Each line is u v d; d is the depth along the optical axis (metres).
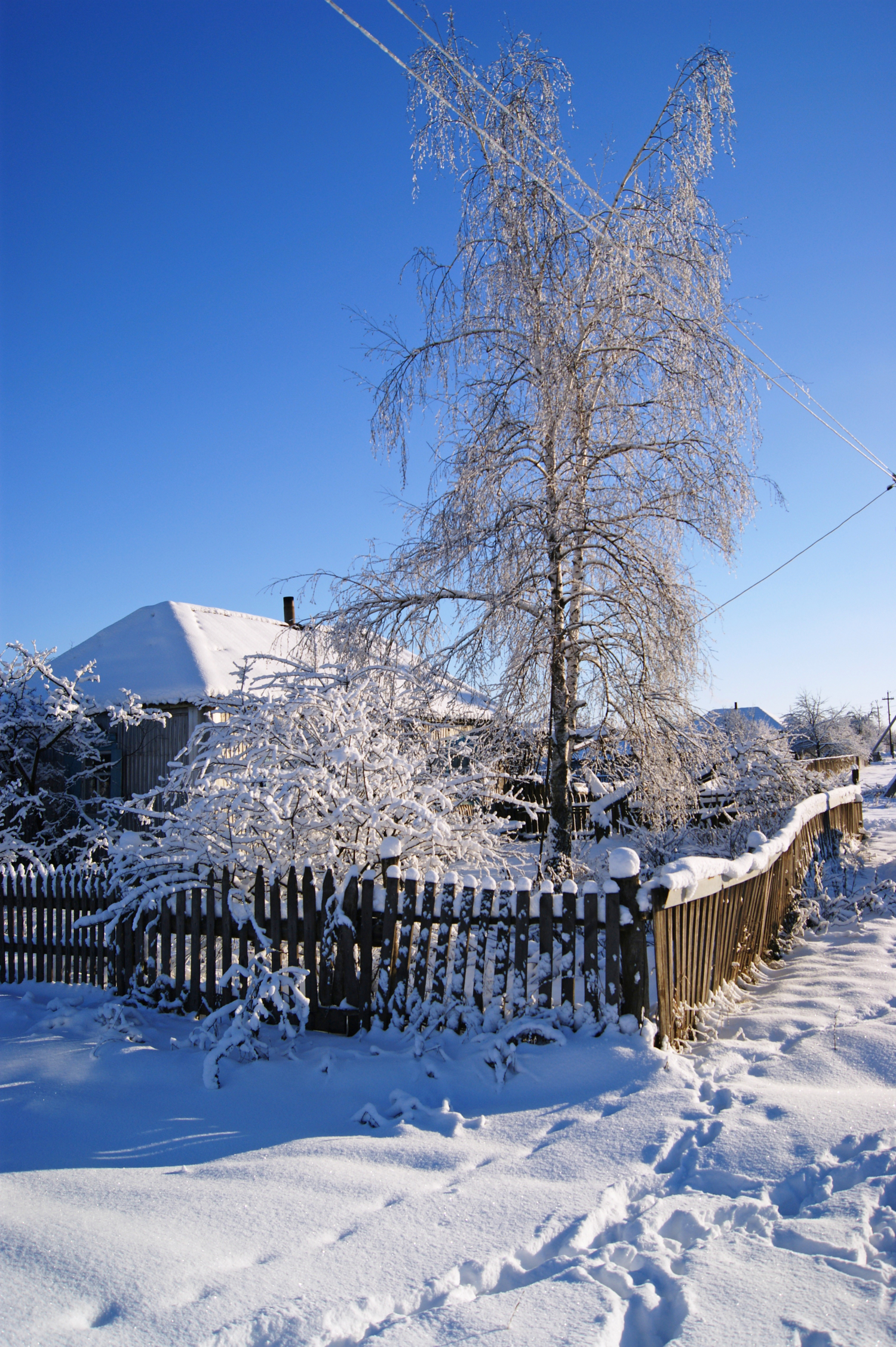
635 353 8.60
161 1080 4.98
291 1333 2.50
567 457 8.73
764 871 7.56
